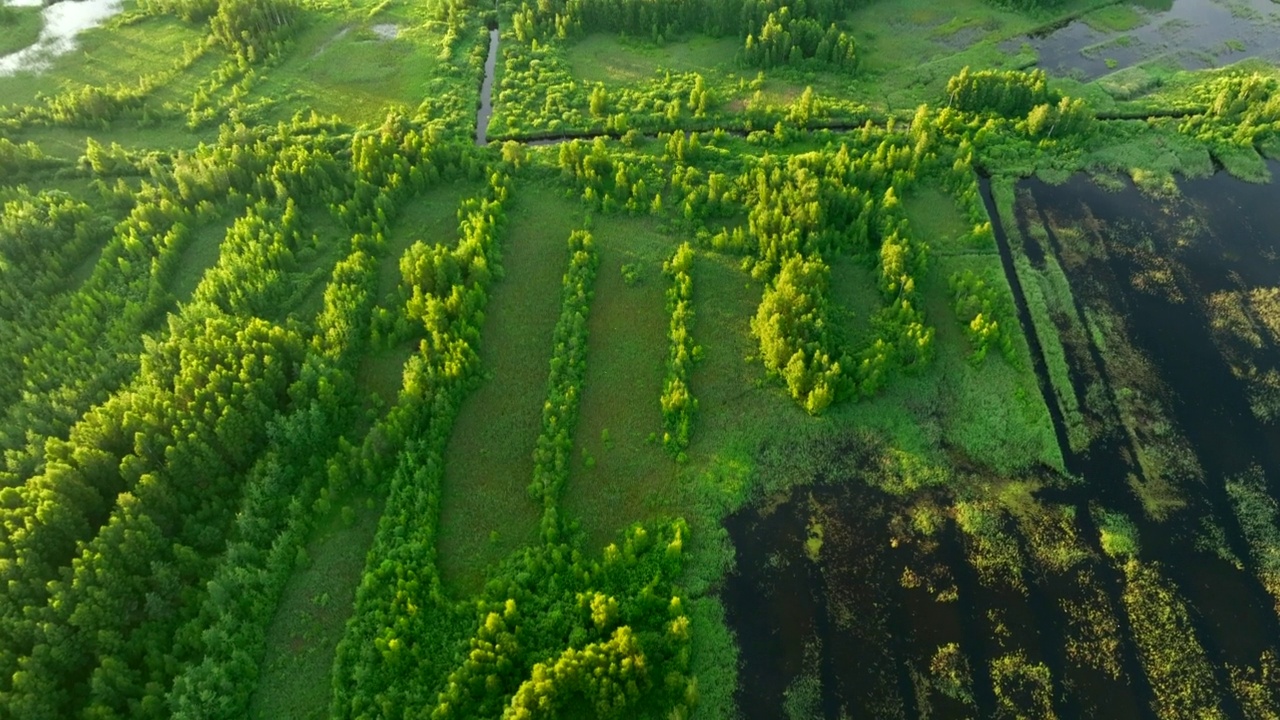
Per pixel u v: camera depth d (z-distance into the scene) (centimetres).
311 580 5378
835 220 7894
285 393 6231
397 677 4872
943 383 6625
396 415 6056
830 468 6112
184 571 5191
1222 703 4922
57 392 6156
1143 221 8200
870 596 5425
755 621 5312
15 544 4919
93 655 4781
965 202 8256
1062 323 7175
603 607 4950
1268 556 5578
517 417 6425
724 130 9519
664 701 4841
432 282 7212
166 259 7556
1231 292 7419
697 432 6303
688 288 7256
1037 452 6181
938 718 4888
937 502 5922
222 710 4697
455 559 5547
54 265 7444
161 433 5644
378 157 8488
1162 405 6506
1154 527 5756
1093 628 5244
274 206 8181
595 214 8344
